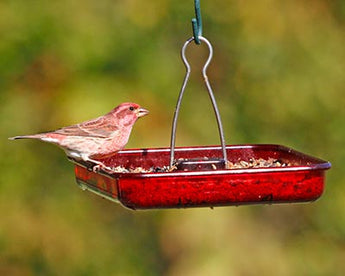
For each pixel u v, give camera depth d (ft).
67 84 50.01
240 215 50.72
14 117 50.16
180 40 51.90
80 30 50.47
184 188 29.91
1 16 50.42
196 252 50.11
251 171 30.04
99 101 49.39
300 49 52.21
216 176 29.94
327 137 51.85
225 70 52.34
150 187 29.86
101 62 50.34
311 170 30.30
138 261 50.98
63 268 50.75
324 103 51.85
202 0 52.54
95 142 35.09
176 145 49.78
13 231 50.52
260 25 52.37
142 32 51.34
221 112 51.37
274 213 51.70
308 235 51.80
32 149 50.96
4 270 50.57
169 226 50.55
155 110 50.06
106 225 51.31
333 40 52.42
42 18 50.42
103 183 31.68
